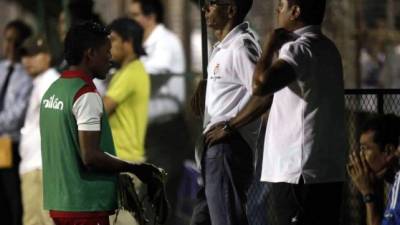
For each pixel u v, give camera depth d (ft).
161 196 44.01
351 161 47.44
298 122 41.98
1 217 67.72
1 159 66.28
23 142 61.41
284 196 43.29
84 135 41.63
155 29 75.00
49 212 43.62
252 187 46.96
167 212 44.24
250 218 47.19
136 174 43.11
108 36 43.24
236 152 44.98
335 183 43.06
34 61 61.11
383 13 82.17
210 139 44.93
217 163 44.91
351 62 76.79
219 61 45.09
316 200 42.50
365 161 47.01
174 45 75.36
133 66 59.31
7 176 67.15
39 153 61.11
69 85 42.22
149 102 73.56
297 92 41.88
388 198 44.65
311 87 41.75
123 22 59.31
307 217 42.60
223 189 44.96
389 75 81.87
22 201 63.46
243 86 44.78
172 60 74.95
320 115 42.09
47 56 61.21
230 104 44.83
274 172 42.45
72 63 42.83
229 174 44.91
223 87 44.91
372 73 81.87
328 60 42.29
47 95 42.91
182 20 91.40
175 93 74.02
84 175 42.37
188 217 73.51
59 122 42.22
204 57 50.11
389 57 81.82
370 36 81.35
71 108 41.88
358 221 50.14
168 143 73.92
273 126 42.60
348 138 50.11
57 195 42.68
